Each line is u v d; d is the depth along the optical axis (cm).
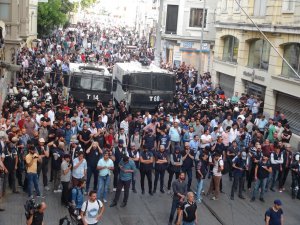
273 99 2652
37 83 2647
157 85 2533
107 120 2081
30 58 3500
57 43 5534
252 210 1509
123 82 2544
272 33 2634
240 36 3066
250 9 2900
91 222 1108
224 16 3350
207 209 1491
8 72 2711
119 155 1543
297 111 2455
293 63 2505
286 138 1945
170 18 4516
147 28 7631
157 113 2089
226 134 1802
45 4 4825
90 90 2542
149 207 1465
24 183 1484
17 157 1464
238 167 1573
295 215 1505
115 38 6975
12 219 1298
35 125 1761
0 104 2164
